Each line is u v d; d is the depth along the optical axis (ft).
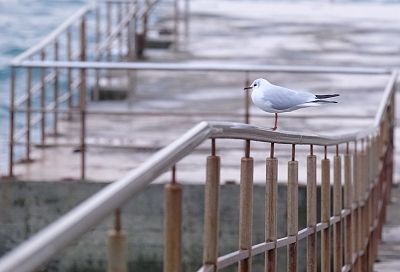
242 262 22.58
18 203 46.65
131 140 59.11
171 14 103.55
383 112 49.49
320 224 31.68
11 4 143.33
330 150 55.62
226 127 20.22
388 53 88.69
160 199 45.01
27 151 53.11
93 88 72.54
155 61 81.25
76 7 143.84
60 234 12.50
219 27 98.48
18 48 117.70
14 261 11.78
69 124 63.57
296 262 27.50
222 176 49.57
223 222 45.19
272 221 24.95
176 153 16.80
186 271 45.21
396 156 61.62
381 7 117.80
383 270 43.98
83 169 48.26
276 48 89.35
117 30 74.28
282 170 50.42
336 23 104.01
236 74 78.95
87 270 43.86
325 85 76.23
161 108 67.82
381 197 49.67
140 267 45.19
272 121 64.64
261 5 116.57
